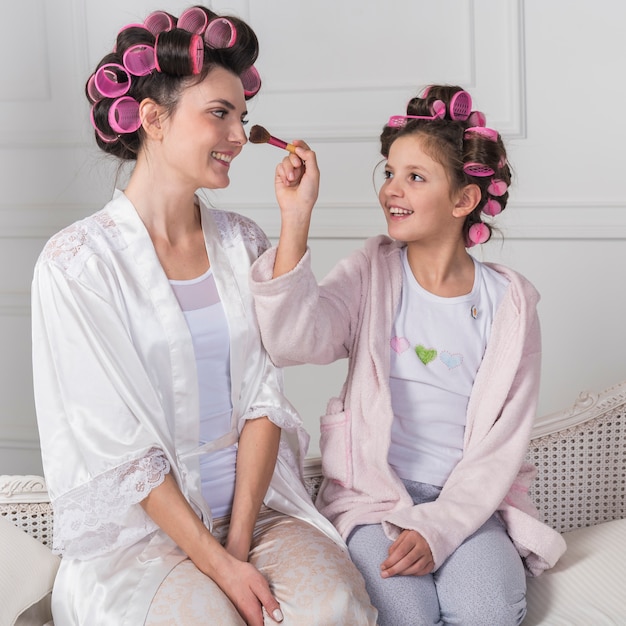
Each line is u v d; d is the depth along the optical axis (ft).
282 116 8.32
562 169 8.04
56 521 4.70
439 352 5.35
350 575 4.46
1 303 8.84
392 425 5.32
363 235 8.30
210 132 4.75
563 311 8.24
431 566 4.86
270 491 5.13
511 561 4.95
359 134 8.21
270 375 5.15
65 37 8.48
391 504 5.15
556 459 5.96
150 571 4.44
